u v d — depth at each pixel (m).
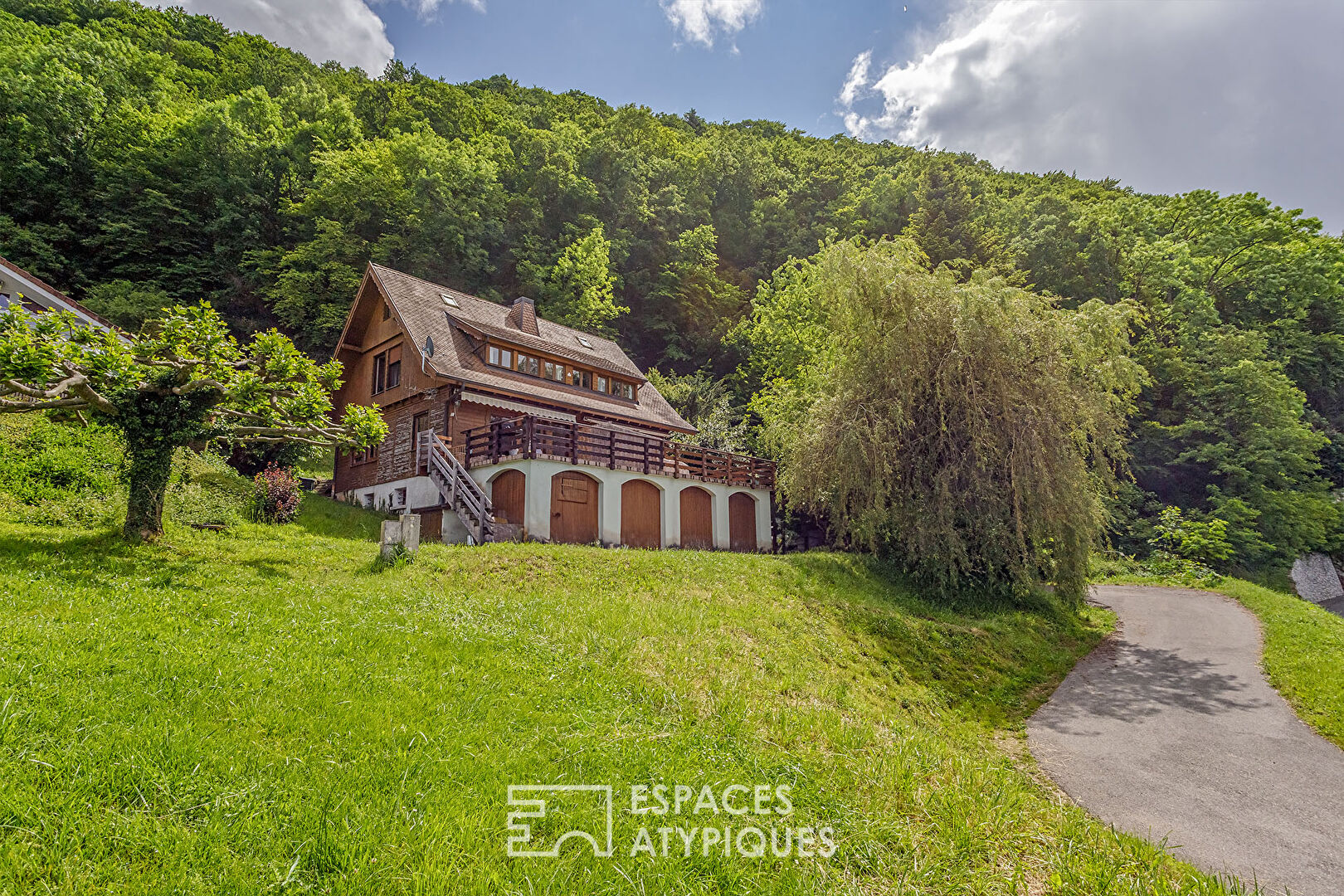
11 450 14.12
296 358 11.70
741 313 52.66
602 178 53.44
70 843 3.51
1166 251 43.50
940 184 46.00
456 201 41.00
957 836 5.38
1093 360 18.09
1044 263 41.66
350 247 37.62
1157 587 24.48
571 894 3.79
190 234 39.50
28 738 4.30
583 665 7.94
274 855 3.68
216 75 56.00
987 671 13.07
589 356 27.59
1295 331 44.38
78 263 36.31
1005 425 17.53
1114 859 5.47
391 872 3.69
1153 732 9.82
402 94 56.19
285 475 18.66
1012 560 17.17
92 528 12.23
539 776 5.06
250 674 5.93
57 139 37.88
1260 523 33.84
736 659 9.81
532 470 18.50
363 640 7.53
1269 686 11.98
